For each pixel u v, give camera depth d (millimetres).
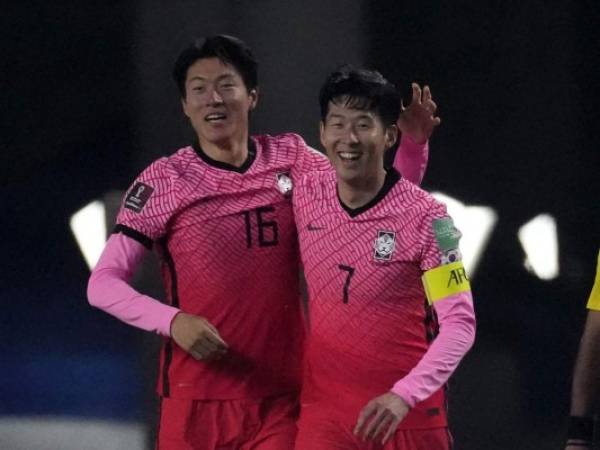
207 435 14383
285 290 14281
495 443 23641
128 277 14203
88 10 24344
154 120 24359
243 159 14234
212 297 14188
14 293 24797
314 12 23734
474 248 24031
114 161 24594
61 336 24719
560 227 23922
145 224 14141
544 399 23656
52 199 24781
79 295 24719
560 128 23906
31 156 24766
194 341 13422
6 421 24453
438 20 23922
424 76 24000
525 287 23922
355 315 13477
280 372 14359
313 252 13578
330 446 13617
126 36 24297
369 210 13359
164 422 14516
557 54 23844
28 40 24547
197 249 14156
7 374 24625
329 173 13805
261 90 23688
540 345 23797
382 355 13500
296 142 14523
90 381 24422
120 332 24531
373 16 23781
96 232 24688
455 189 24125
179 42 24078
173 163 14289
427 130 15008
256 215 14148
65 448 24250
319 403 13750
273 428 14359
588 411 13078
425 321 13656
